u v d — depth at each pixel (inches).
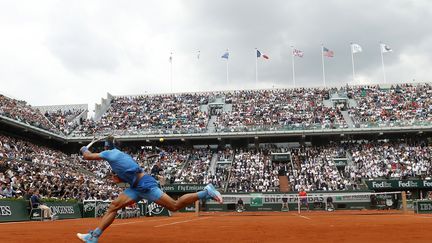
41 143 2116.1
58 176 1562.5
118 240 349.7
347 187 1764.3
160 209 1309.1
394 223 594.9
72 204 1112.2
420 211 1203.9
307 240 335.9
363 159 1972.2
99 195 1470.2
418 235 371.6
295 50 2628.0
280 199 1566.2
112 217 294.5
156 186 295.3
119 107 2518.5
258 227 530.9
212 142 2233.0
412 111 2169.0
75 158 2089.1
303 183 1829.5
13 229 534.6
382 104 2289.6
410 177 1759.4
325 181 1823.3
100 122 2333.9
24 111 2017.7
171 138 2096.5
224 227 541.6
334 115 2215.8
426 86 2439.7
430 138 2095.2
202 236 386.9
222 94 2591.0
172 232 446.0
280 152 2087.8
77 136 2144.4
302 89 2546.8
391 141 2126.0
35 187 1227.9
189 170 1999.3
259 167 1982.0
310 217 935.0
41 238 373.7
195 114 2364.7
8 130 1881.2
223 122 2251.5
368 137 2153.1
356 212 1339.8
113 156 291.7
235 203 1578.5
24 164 1485.0
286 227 523.8
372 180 1744.6
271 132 2044.8
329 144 2158.0
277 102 2425.0
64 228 560.4
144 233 430.9
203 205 1592.0
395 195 1455.5
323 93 2476.6
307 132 2026.3
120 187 1791.3
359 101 2358.5
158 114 2394.2
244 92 2591.0
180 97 2600.9
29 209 946.1
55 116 2369.6
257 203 1576.0
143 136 2105.1
